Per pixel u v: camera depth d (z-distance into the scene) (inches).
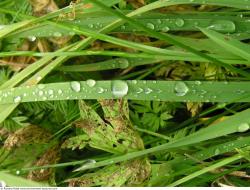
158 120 6.4
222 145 5.6
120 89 5.4
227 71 6.4
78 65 6.4
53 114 6.5
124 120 5.6
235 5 5.6
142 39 6.6
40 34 5.9
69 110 6.3
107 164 5.6
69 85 5.5
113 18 5.8
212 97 5.4
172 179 5.8
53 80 6.5
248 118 5.2
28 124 6.3
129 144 5.7
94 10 5.8
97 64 6.3
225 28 5.8
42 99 5.5
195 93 5.4
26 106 6.4
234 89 5.4
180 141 5.2
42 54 5.7
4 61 6.3
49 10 6.2
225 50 5.7
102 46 6.5
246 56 5.3
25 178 5.9
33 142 6.1
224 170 5.8
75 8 5.7
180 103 6.5
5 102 5.6
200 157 5.7
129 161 5.6
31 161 6.1
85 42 5.8
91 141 5.8
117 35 6.6
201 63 6.6
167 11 6.4
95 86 5.4
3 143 6.5
